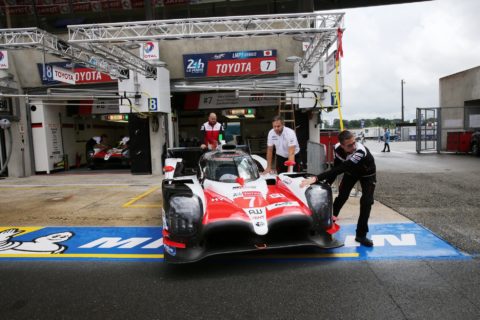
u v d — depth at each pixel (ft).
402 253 11.03
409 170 31.30
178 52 32.09
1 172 34.45
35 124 36.73
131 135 34.19
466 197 19.06
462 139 49.14
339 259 10.68
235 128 50.67
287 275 9.62
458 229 13.38
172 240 9.77
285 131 16.44
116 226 15.40
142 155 34.19
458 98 55.16
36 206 20.02
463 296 8.12
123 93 29.14
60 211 18.54
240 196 11.25
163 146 33.88
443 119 58.80
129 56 25.55
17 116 34.30
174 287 9.08
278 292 8.61
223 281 9.36
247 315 7.56
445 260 10.36
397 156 47.37
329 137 31.94
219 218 9.92
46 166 37.24
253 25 21.43
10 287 9.34
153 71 29.12
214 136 20.62
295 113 32.14
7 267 10.78
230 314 7.62
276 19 18.76
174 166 16.92
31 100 35.96
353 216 15.81
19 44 19.36
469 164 35.45
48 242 13.23
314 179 11.39
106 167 42.73
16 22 37.96
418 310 7.55
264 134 50.65
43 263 11.08
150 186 26.63
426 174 28.35
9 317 7.78
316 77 27.17
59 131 39.73
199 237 9.68
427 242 11.98
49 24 38.09
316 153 20.89
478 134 45.73
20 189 26.71
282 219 10.09
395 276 9.34
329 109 28.76
